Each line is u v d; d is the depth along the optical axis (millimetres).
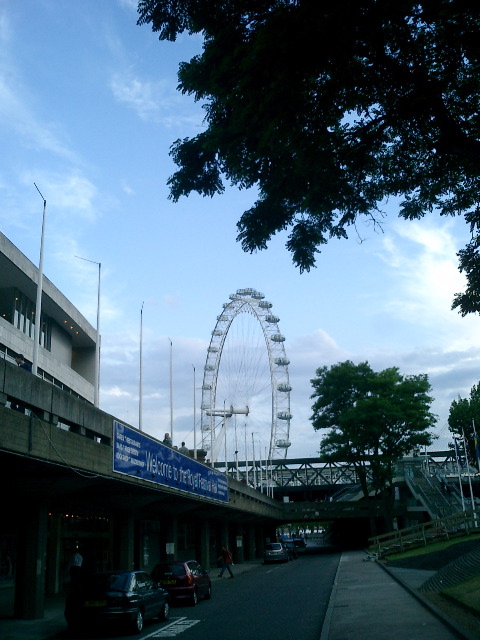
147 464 25438
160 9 13367
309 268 16047
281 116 12070
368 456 61594
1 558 22766
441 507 64125
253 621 17531
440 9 10875
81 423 19219
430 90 12016
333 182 14047
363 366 64688
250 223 15461
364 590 24172
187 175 15156
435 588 21625
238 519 57312
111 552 33031
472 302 14852
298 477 100250
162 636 15523
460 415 77688
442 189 15242
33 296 38156
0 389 14469
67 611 15961
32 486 18672
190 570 23578
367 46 11477
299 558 63094
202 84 13461
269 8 12266
